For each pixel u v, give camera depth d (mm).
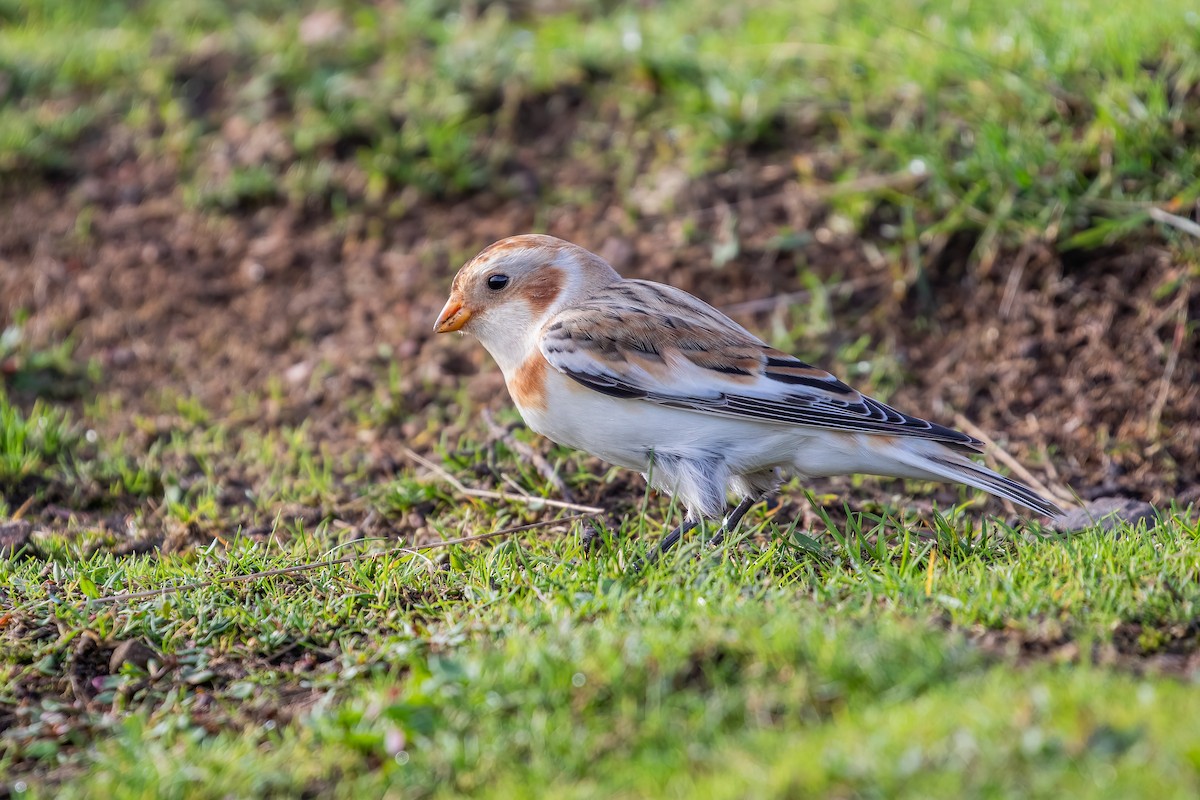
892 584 7727
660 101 14672
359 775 6297
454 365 12523
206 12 17688
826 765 5574
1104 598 7422
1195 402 10984
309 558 8984
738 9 15930
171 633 8023
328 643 7938
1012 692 6027
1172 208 11781
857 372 11891
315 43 16219
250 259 14109
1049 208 12195
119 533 10125
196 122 15508
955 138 13031
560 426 9227
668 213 13570
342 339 13047
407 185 14414
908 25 14156
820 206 13180
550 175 14297
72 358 13109
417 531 9844
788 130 13961
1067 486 10461
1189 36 12750
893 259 12578
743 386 8859
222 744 6684
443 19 16781
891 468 8961
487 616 7656
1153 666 6648
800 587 7914
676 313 9336
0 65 16422
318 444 11617
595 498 10133
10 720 7406
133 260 14219
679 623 7055
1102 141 12320
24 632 8117
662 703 6355
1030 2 13883
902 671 6352
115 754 6711
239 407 12250
